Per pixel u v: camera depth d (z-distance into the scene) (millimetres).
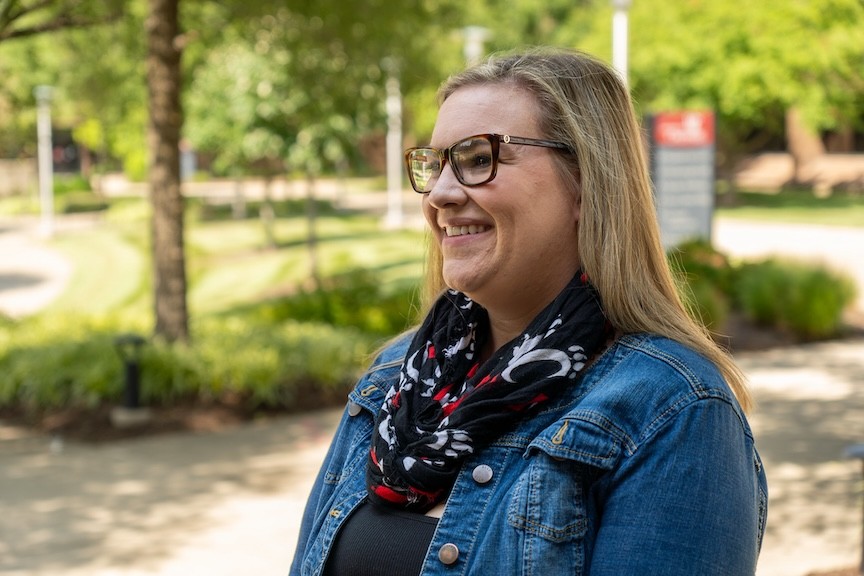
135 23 10477
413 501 1490
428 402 1566
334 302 12148
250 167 22297
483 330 1628
